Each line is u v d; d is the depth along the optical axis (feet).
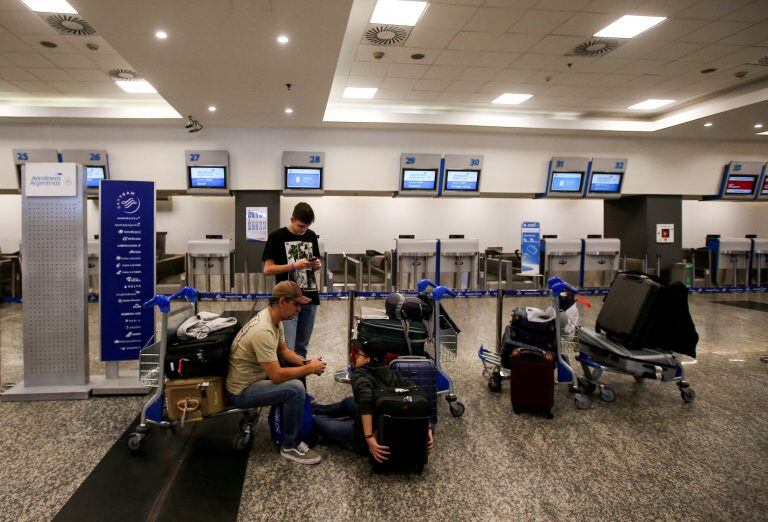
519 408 10.64
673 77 21.95
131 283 11.96
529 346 11.51
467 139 29.91
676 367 11.37
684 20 15.87
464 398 11.69
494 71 21.08
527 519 6.75
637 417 10.58
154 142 27.14
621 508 7.04
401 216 39.60
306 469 8.07
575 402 11.16
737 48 18.39
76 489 7.35
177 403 8.21
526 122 28.17
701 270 34.04
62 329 11.45
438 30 16.66
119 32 13.96
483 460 8.48
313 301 11.20
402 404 7.64
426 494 7.36
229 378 8.43
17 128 26.22
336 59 16.35
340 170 28.91
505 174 30.60
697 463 8.45
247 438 8.70
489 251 35.27
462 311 23.41
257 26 13.60
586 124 28.73
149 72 17.80
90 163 26.48
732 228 42.98
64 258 11.41
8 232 34.71
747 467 8.31
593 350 12.17
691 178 32.60
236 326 9.23
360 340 10.77
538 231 28.02
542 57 19.36
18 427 9.64
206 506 6.93
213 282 28.48
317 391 11.80
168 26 13.60
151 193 12.07
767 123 27.35
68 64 19.74
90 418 10.13
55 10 14.82
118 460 8.30
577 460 8.52
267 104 22.50
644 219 32.99
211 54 15.87
